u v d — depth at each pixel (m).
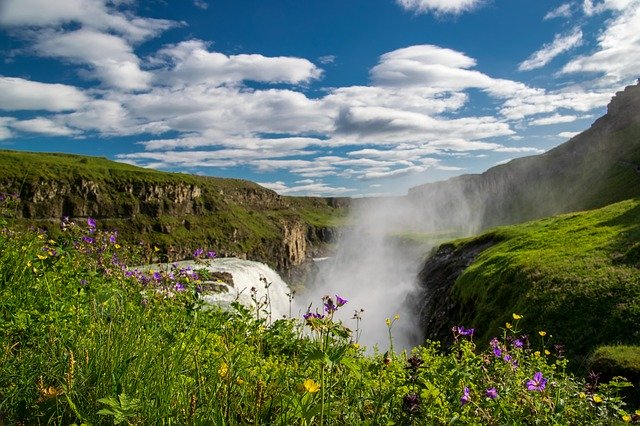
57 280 5.57
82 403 3.35
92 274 5.57
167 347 3.79
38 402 3.44
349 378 4.48
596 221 40.47
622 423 5.81
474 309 34.12
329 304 3.95
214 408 3.29
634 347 15.77
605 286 23.03
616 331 19.52
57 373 3.69
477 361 5.45
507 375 5.43
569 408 5.39
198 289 6.46
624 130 159.50
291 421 3.27
